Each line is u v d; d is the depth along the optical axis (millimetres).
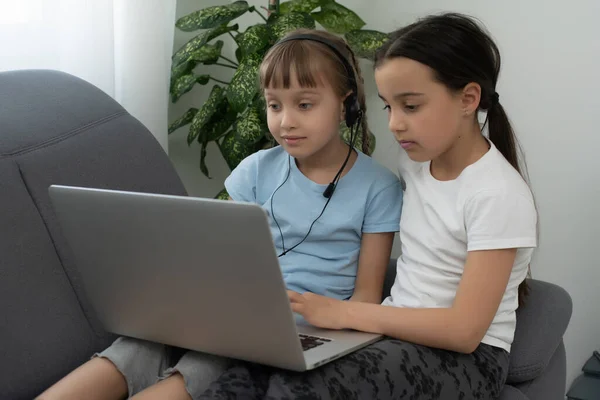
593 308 1884
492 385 1247
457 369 1206
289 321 1002
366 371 1102
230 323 1070
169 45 1990
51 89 1501
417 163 1412
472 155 1303
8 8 1718
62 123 1451
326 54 1384
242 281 1009
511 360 1379
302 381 1041
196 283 1060
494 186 1242
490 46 1295
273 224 1513
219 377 1100
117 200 1059
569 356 1934
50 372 1248
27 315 1243
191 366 1152
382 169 1508
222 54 2342
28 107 1432
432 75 1201
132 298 1166
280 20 1859
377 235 1470
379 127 2139
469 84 1240
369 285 1469
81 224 1131
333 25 2041
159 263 1079
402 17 2043
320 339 1177
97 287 1205
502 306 1320
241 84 1835
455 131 1250
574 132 1851
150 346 1232
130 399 1109
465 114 1265
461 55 1223
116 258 1131
